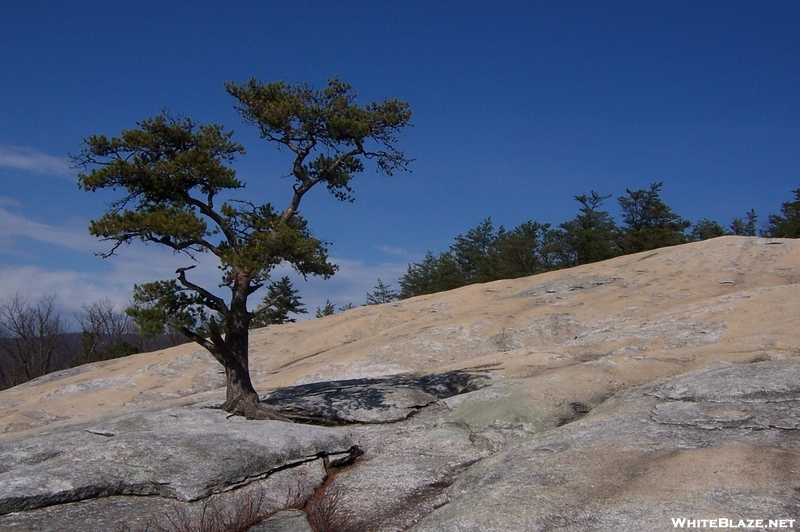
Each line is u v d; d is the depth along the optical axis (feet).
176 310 56.65
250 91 61.57
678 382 47.78
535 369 65.36
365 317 123.24
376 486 40.24
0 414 111.75
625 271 119.34
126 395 107.96
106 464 39.32
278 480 40.42
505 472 35.68
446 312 115.55
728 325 70.08
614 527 27.25
